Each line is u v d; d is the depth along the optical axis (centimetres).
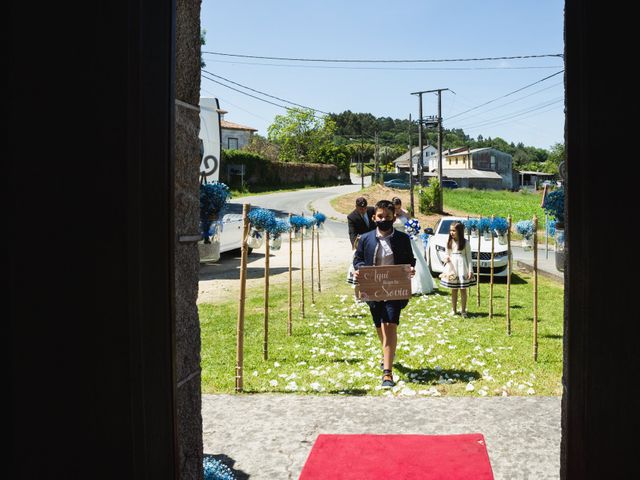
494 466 365
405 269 578
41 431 170
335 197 5162
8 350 170
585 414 160
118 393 169
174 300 180
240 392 547
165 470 179
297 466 373
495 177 8781
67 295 170
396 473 356
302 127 8512
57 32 169
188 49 253
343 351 727
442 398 505
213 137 1454
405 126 19375
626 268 155
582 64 156
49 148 169
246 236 551
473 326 888
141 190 171
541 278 1477
